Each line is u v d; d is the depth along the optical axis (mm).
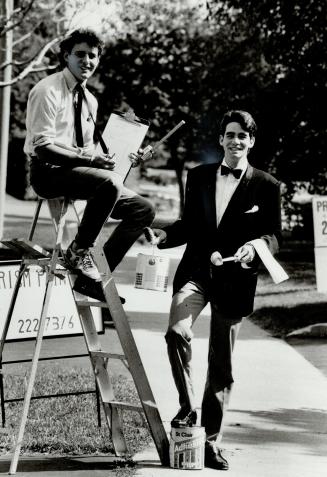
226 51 28609
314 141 26297
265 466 6391
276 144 26531
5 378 9367
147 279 6367
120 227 6062
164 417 7938
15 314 7711
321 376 10328
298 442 7250
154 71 36406
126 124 5996
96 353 6426
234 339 6219
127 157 5977
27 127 5773
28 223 33500
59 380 9344
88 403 8336
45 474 5922
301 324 14609
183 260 6277
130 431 7262
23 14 12664
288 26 23578
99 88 37469
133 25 34156
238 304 6090
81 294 6520
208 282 6148
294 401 8953
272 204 6184
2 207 14492
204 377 10078
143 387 6191
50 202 6082
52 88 5664
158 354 11305
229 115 6168
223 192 6223
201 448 6125
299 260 27359
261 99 26094
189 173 6336
